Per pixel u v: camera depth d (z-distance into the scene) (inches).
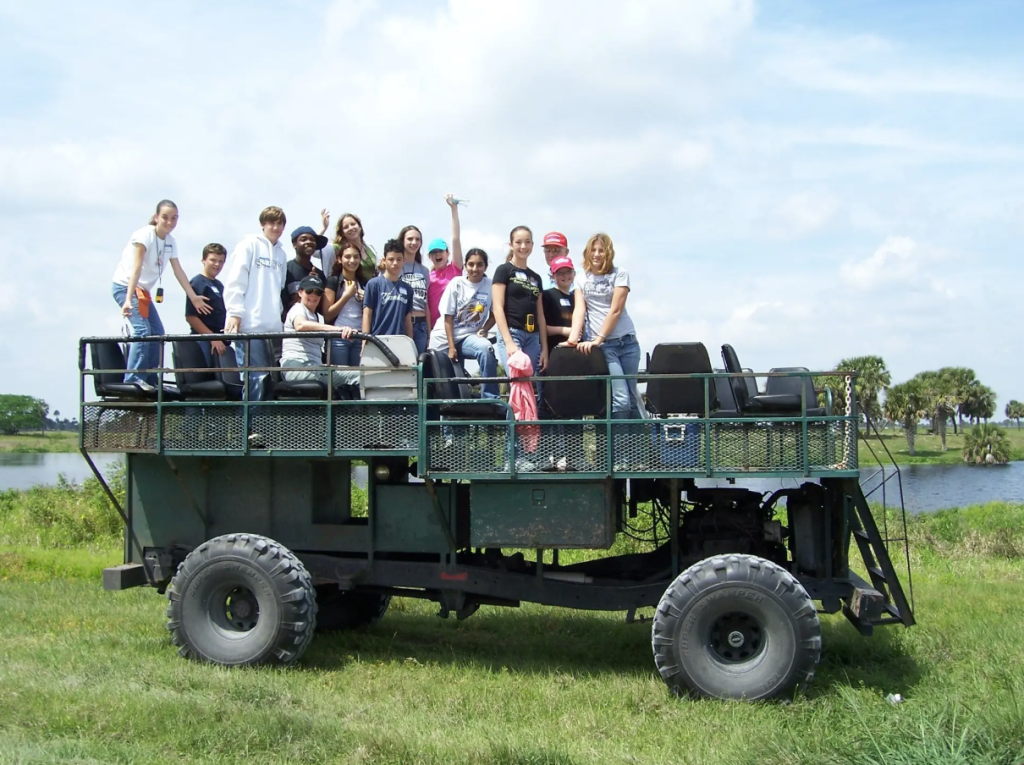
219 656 251.0
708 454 235.1
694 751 191.2
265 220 285.9
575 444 242.5
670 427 239.1
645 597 251.1
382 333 287.9
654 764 183.6
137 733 191.6
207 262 304.0
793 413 242.5
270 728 193.5
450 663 266.5
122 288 286.8
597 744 199.0
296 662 255.3
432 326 316.2
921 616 320.8
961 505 1042.7
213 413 260.1
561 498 245.3
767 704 222.2
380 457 267.4
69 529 604.7
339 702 221.8
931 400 2292.1
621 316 269.4
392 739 189.5
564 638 300.2
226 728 193.2
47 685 219.1
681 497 280.7
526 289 274.2
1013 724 182.5
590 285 267.4
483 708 223.9
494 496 248.2
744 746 190.5
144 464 282.7
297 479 274.2
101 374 269.3
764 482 308.7
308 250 301.7
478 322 289.0
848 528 250.2
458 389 266.7
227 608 259.4
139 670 239.1
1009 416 4343.0
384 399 250.7
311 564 268.1
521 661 271.0
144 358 277.6
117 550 518.0
